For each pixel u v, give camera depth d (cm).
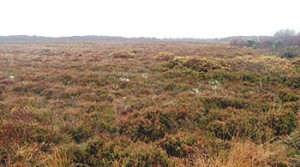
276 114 689
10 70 1581
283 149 535
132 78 1330
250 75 1284
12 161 464
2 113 752
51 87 1115
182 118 716
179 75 1366
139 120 675
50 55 2686
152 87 1149
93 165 486
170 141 569
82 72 1448
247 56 2180
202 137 591
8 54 2850
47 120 699
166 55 2145
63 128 642
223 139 597
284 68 1417
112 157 497
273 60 1711
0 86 1116
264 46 3641
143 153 498
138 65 1755
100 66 1677
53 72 1480
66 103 896
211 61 1598
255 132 606
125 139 570
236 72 1339
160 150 515
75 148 518
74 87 1091
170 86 1130
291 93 938
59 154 481
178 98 924
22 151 486
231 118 692
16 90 1093
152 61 1917
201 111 771
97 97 968
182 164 476
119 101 916
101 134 609
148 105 842
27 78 1302
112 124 680
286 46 3155
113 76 1345
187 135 595
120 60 2044
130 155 491
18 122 616
